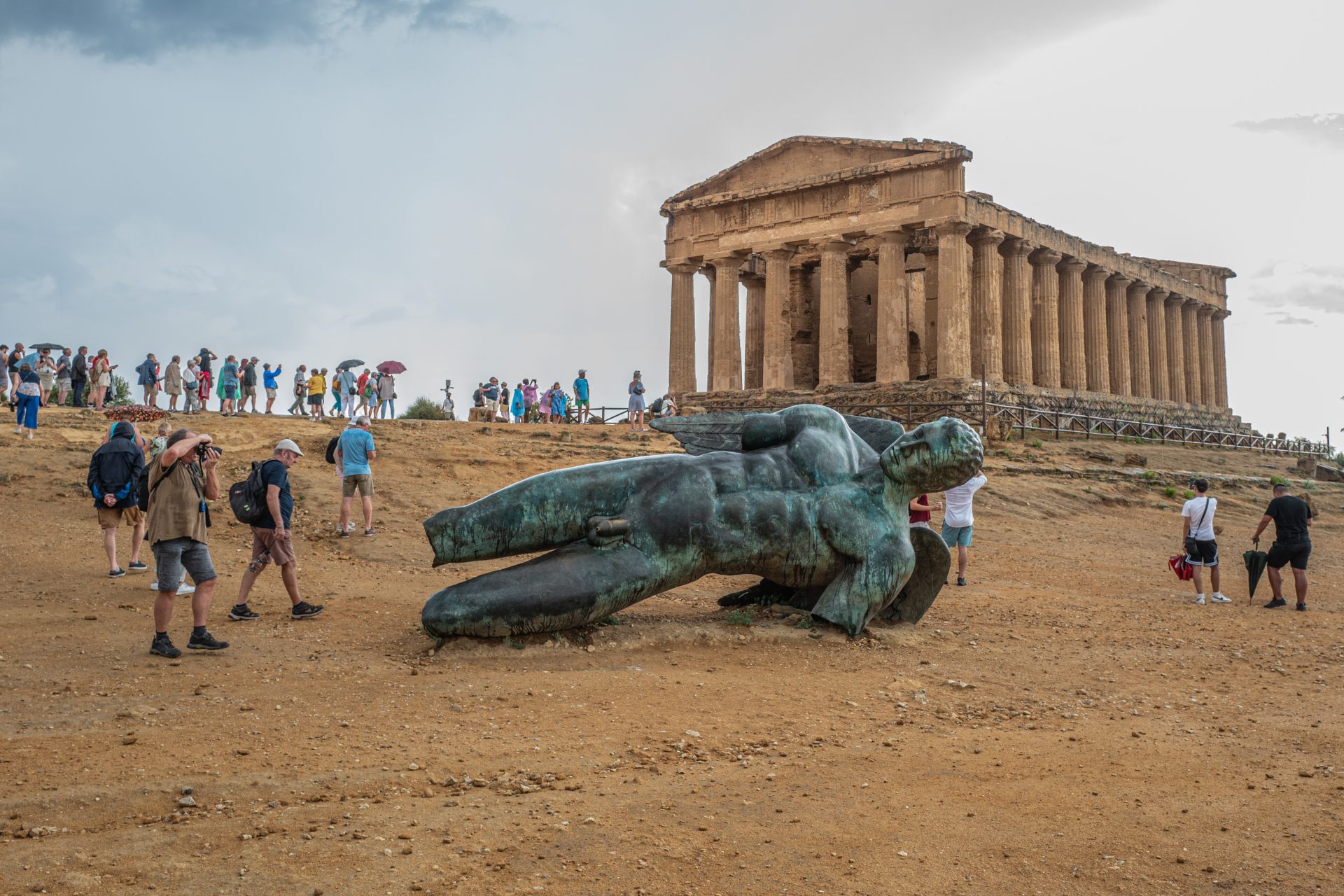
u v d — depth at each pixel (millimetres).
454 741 6699
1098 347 54250
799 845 5070
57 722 6750
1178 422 56719
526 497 10055
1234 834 5359
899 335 46625
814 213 49344
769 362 50562
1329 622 13547
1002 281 49906
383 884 4441
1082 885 4711
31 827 4934
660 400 38656
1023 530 22969
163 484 8969
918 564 11523
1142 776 6375
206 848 4773
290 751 6332
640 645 9820
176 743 6371
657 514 10125
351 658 9164
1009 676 9562
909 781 6156
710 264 54000
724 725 7328
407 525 17734
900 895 4551
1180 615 13867
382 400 33281
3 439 20562
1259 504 31266
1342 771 6559
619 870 4688
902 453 10625
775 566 10586
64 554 13992
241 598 10789
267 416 26766
